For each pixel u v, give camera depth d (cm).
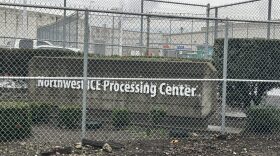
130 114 904
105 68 956
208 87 918
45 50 1320
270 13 1489
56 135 791
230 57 1040
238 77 1024
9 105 759
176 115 895
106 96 938
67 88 980
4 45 1617
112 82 935
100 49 1767
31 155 650
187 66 906
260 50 1034
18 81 1020
